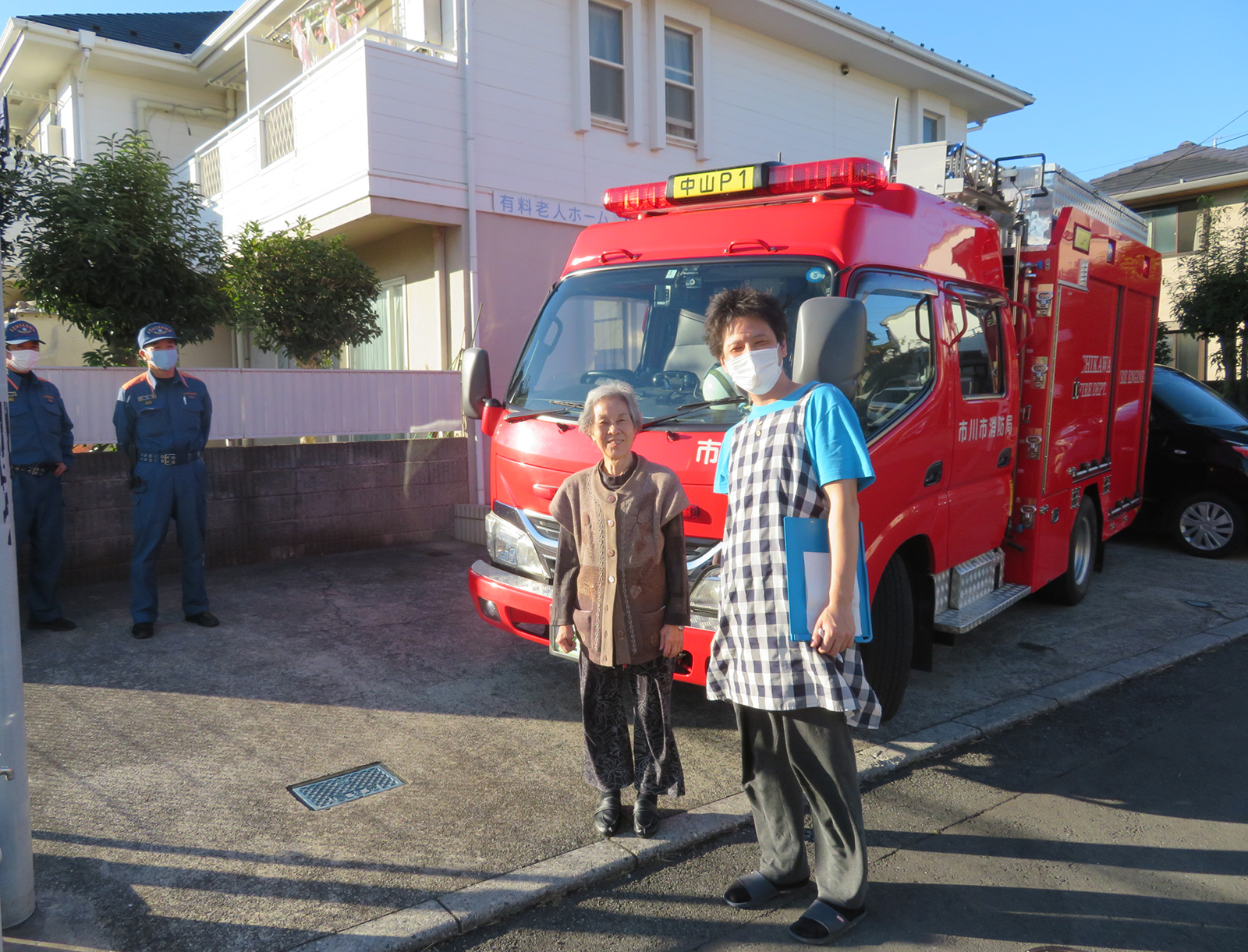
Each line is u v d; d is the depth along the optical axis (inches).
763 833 118.0
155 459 215.0
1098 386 263.6
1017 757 165.0
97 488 264.1
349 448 316.5
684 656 148.0
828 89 550.3
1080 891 120.9
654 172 455.2
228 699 181.0
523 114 396.5
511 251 397.7
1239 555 348.2
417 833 130.7
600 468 131.5
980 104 647.1
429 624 233.3
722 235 170.2
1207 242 762.2
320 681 192.2
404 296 415.2
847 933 110.3
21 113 642.8
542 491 165.5
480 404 181.3
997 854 130.6
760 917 114.6
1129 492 313.1
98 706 175.9
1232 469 333.4
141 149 315.9
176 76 565.9
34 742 159.5
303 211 398.9
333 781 147.2
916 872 125.3
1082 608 267.7
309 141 387.2
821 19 496.4
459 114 375.2
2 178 277.6
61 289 285.9
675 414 153.8
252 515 297.4
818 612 102.5
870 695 104.9
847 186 171.9
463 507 339.0
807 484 104.5
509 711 178.1
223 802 139.3
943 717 180.7
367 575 284.2
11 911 107.0
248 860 123.1
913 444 164.1
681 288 167.0
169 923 109.0
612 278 177.6
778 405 109.0
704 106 472.1
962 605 192.2
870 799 147.6
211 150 484.4
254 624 230.8
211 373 288.4
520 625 174.2
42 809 136.5
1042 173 223.6
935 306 177.0
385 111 352.8
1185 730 178.5
